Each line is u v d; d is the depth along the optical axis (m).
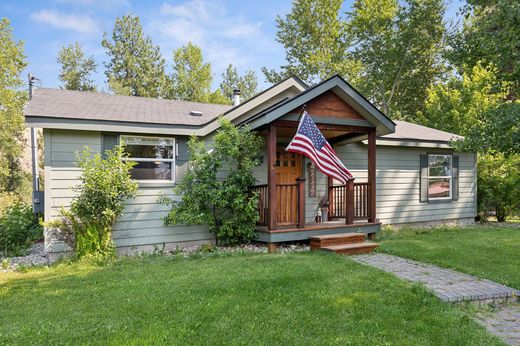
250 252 7.36
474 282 5.10
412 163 11.69
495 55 8.66
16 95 22.16
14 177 21.58
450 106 17.17
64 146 7.16
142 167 7.89
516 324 3.94
